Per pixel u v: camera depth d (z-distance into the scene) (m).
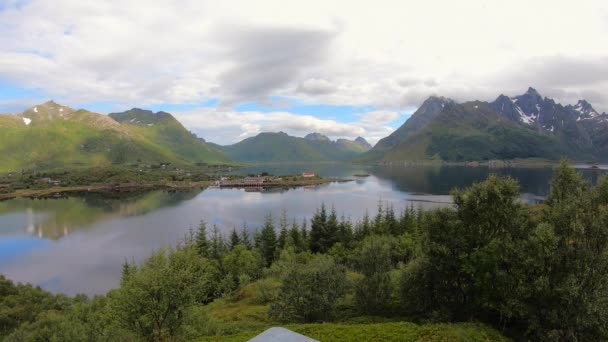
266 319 45.00
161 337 30.27
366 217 114.25
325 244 104.88
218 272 80.94
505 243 33.44
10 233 138.25
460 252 36.12
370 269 42.84
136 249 113.81
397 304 43.28
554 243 29.48
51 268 97.81
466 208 37.59
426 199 199.38
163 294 29.75
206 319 39.06
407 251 76.75
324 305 39.06
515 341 31.22
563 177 39.41
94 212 183.62
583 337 28.11
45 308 64.94
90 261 103.06
